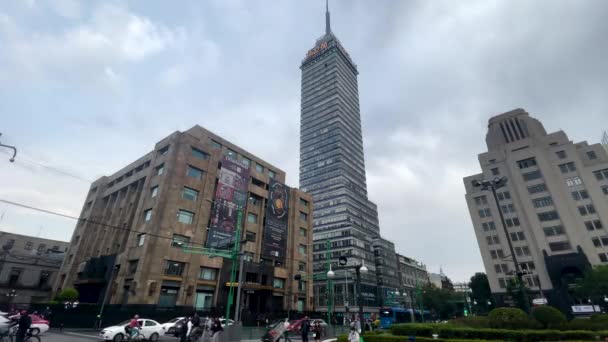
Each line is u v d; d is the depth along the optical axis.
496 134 75.19
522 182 63.53
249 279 42.09
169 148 39.84
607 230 52.75
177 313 32.25
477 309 73.94
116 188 48.44
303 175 114.94
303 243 54.72
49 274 53.81
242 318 36.81
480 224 65.88
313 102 128.25
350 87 133.62
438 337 16.86
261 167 55.59
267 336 20.00
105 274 36.03
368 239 97.31
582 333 15.38
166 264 33.84
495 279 60.44
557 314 17.94
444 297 89.00
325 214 98.31
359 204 103.81
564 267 51.88
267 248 46.16
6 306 35.56
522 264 58.38
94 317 29.50
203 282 36.59
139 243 34.84
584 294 44.03
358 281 16.83
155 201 36.38
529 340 15.12
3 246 57.69
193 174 40.47
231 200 43.28
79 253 46.53
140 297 30.50
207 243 37.97
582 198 56.84
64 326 27.80
